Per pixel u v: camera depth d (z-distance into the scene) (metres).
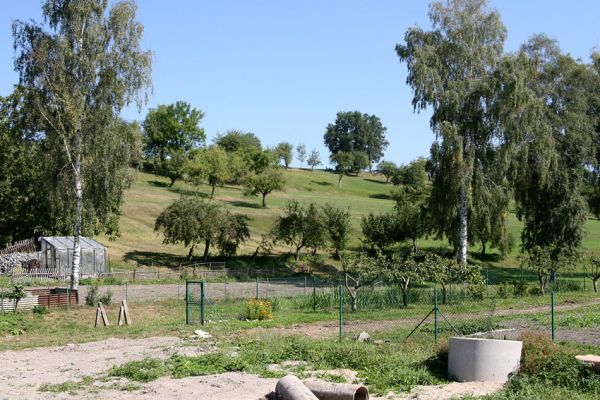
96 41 38.72
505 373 14.49
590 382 13.24
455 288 41.12
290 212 70.50
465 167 46.47
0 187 60.84
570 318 26.70
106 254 59.72
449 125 46.22
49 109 38.41
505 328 23.30
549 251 46.84
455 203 47.22
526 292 42.84
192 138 144.88
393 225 69.88
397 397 13.06
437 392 13.30
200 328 26.95
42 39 38.16
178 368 16.50
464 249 47.81
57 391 14.48
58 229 62.03
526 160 48.94
